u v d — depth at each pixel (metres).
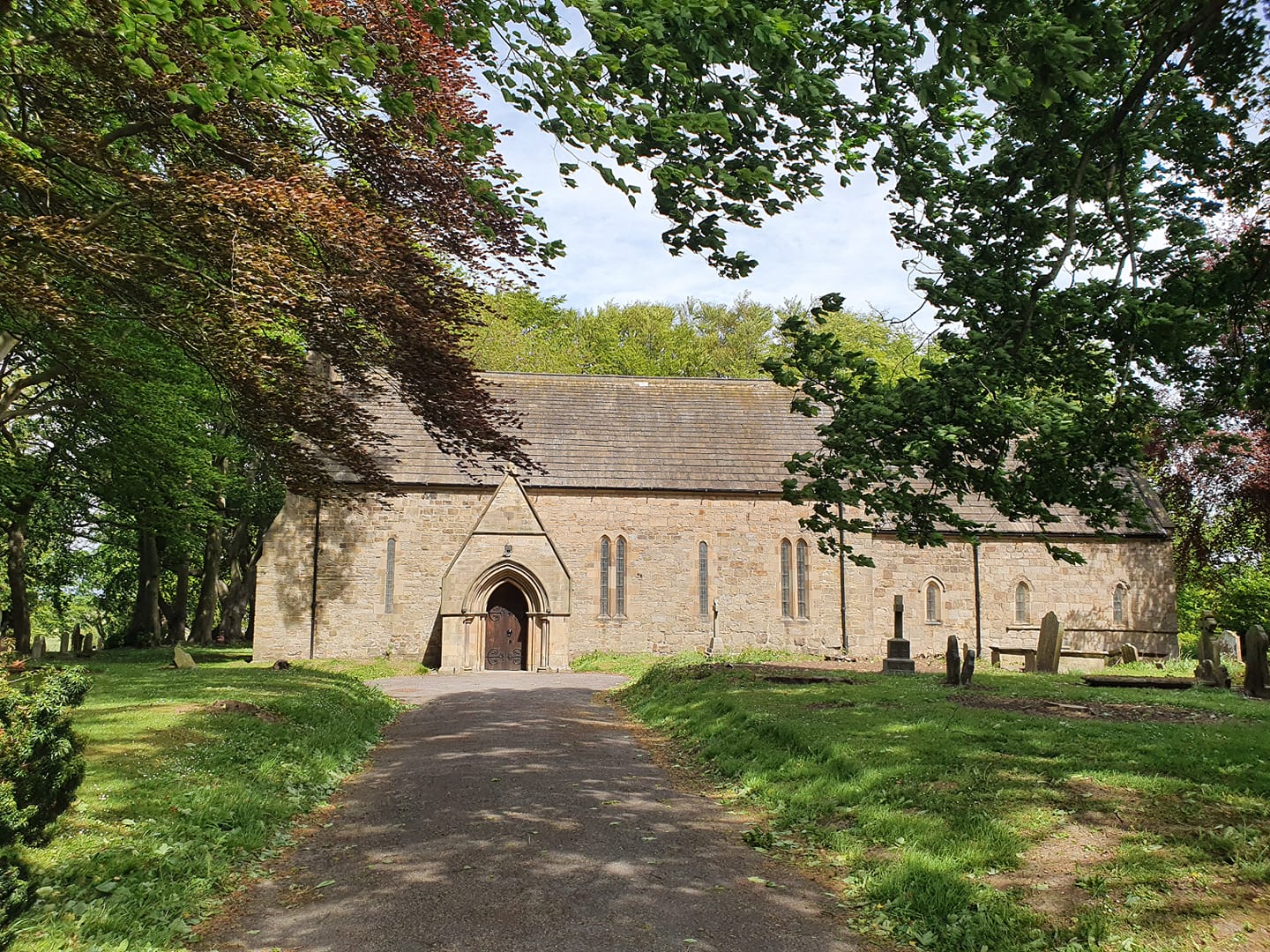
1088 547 35.53
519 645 31.95
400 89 9.57
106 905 6.56
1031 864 7.48
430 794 10.70
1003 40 6.69
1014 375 9.27
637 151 7.35
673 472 34.91
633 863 8.13
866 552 35.06
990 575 35.47
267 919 6.83
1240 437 11.62
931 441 9.01
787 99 7.45
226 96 8.13
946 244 9.52
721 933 6.61
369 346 10.74
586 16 6.23
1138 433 10.80
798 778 10.69
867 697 15.27
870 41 7.79
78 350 13.93
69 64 10.47
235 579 44.31
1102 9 6.97
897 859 7.87
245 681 18.14
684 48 6.81
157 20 7.34
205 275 10.44
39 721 7.11
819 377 9.73
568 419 36.25
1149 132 8.95
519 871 7.83
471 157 7.89
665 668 21.83
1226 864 7.14
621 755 13.55
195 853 7.83
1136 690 16.55
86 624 55.91
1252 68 8.62
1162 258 9.31
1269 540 29.83
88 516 29.19
